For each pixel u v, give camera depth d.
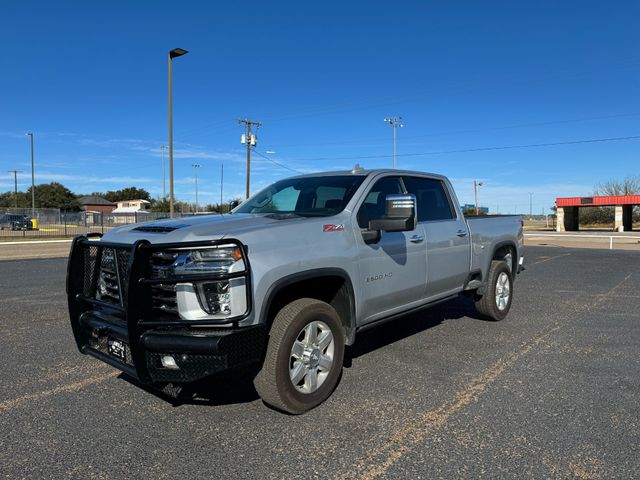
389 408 4.02
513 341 5.96
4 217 47.41
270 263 3.65
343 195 4.73
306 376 3.95
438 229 5.60
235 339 3.38
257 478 3.02
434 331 6.45
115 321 3.82
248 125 52.31
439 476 3.02
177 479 3.01
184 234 3.67
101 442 3.48
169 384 3.78
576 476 3.01
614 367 4.98
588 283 10.69
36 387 4.55
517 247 7.40
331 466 3.15
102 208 119.12
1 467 3.16
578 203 54.81
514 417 3.83
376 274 4.62
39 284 10.91
